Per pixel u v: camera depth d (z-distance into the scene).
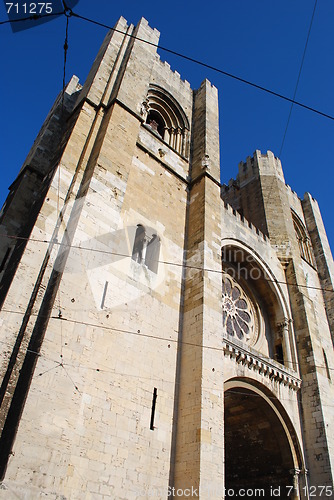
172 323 18.53
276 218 33.53
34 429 10.71
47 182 18.19
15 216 18.91
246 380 21.19
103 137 19.27
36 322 13.12
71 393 11.97
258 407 22.27
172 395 16.61
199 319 18.36
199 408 15.66
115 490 12.85
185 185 24.97
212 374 16.95
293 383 23.59
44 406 11.21
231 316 25.58
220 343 18.30
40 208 15.91
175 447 15.58
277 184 36.75
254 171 38.69
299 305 27.69
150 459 14.45
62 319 12.91
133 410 14.77
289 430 22.11
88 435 12.97
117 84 22.94
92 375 14.04
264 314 27.95
